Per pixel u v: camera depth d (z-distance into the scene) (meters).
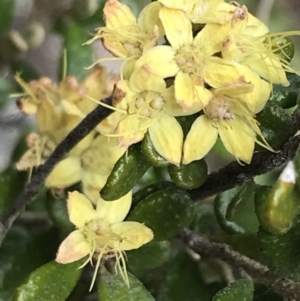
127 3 0.18
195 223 0.15
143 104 0.11
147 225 0.13
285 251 0.12
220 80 0.11
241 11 0.11
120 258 0.13
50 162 0.12
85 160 0.14
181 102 0.10
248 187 0.12
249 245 0.13
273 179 0.16
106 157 0.13
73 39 0.16
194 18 0.11
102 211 0.12
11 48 0.18
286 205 0.11
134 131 0.11
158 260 0.13
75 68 0.16
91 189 0.14
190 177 0.12
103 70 0.14
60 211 0.14
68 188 0.14
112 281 0.12
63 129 0.14
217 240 0.14
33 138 0.14
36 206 0.16
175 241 0.15
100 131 0.13
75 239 0.12
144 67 0.10
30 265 0.15
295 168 0.11
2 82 0.18
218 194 0.14
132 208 0.13
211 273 0.15
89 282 0.15
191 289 0.15
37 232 0.15
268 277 0.12
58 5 0.18
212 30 0.11
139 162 0.11
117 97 0.11
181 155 0.11
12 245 0.15
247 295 0.12
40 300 0.12
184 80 0.11
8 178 0.14
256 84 0.11
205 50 0.11
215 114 0.11
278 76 0.11
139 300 0.12
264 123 0.11
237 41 0.11
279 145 0.11
